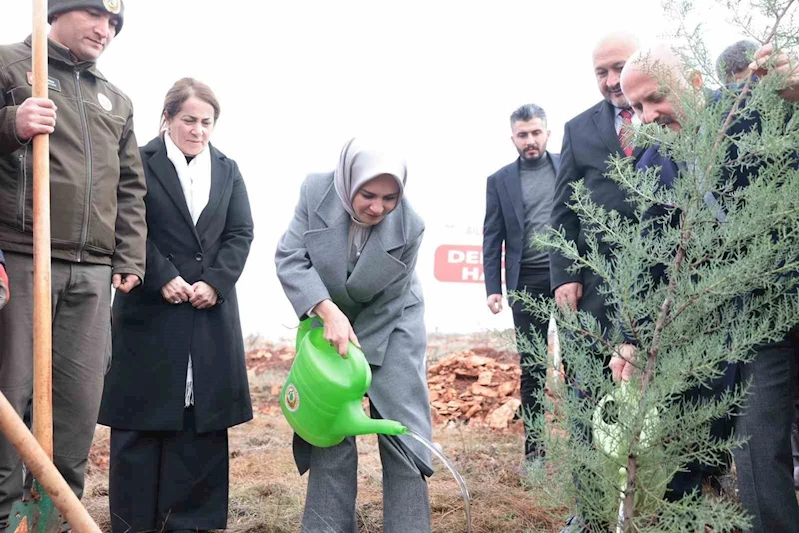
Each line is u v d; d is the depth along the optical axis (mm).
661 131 2635
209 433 3934
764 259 2438
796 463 4637
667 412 2508
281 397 3307
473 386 8078
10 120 3035
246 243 4133
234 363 3979
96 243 3469
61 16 3455
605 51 3908
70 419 3471
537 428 2674
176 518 3859
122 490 3820
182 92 4023
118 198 3703
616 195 3840
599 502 2562
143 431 3846
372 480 5141
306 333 3400
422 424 3361
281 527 4074
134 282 3633
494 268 5863
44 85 3074
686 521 2426
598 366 2650
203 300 3896
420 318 3541
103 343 3559
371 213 3211
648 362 2547
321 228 3346
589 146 3979
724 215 2666
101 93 3611
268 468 5633
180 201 3967
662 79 2646
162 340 3848
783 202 2408
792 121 2461
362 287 3299
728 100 2520
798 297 2596
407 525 3275
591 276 3904
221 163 4195
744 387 2939
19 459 3385
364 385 3133
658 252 2645
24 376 3303
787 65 2539
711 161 2479
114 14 3529
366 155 3172
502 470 5109
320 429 3191
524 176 5750
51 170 3348
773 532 2863
